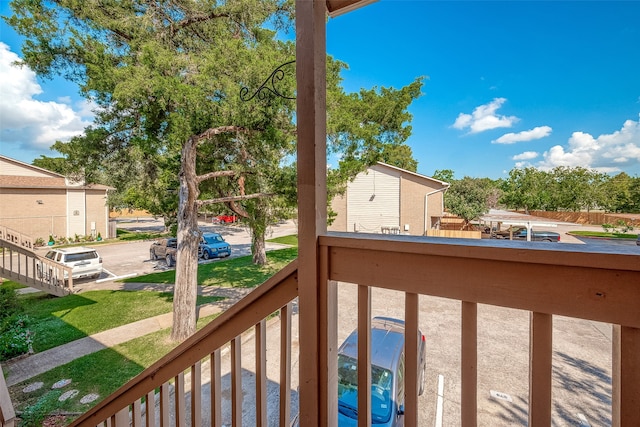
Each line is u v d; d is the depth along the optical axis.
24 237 12.56
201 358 1.09
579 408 2.99
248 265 11.03
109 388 4.08
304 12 0.86
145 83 4.34
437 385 3.41
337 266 0.83
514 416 2.95
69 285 8.28
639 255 0.51
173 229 7.91
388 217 13.53
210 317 6.49
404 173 13.57
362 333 0.80
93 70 4.48
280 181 5.84
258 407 0.98
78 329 5.93
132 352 5.05
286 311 0.94
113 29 4.92
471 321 0.66
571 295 0.57
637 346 0.52
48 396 3.91
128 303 7.40
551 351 0.59
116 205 19.59
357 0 0.88
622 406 0.53
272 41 5.73
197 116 4.54
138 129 5.39
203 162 6.46
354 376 2.46
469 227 11.34
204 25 5.44
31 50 4.52
